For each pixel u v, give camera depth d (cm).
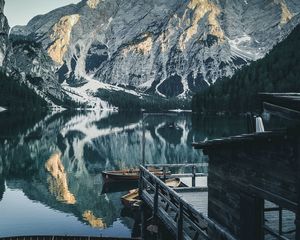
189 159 6831
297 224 1030
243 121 15075
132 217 3516
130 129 13588
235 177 1387
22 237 2378
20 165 6122
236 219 1388
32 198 4162
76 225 3269
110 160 6962
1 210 3681
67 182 5062
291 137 1036
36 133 10956
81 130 12900
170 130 12600
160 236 2022
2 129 11481
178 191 2445
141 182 2441
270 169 1161
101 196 4319
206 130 11394
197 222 1772
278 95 1017
